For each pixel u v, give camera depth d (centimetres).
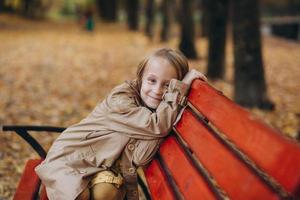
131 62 1502
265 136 155
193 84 250
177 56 266
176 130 253
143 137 255
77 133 267
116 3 4753
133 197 266
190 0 1579
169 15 2264
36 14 4550
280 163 140
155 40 2420
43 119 712
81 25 3428
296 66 1533
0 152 530
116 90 271
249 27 780
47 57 1552
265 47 2197
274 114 764
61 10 5822
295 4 4488
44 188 277
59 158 261
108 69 1323
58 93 927
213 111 208
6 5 4184
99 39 2500
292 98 948
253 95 796
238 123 178
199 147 210
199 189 193
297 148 136
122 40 2442
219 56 1133
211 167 189
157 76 262
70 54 1680
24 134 307
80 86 1020
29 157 527
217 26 1121
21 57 1513
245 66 793
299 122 711
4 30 2808
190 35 1593
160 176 242
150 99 267
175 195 217
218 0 1102
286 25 3450
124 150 259
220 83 1098
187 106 254
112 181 249
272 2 4509
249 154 161
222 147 189
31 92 923
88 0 4944
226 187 170
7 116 716
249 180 157
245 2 780
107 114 263
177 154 235
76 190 239
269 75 1314
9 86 977
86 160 257
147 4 2420
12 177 465
